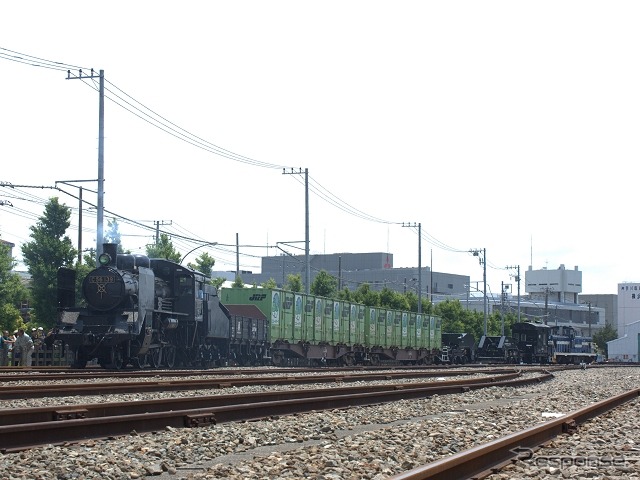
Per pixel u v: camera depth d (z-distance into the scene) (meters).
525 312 149.12
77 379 22.86
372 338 57.50
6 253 54.31
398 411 15.77
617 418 15.23
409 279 138.38
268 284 76.88
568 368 48.66
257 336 43.50
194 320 34.53
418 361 67.25
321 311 50.59
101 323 29.44
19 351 33.88
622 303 160.38
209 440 10.66
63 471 8.30
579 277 168.38
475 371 36.66
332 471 8.72
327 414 14.58
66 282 30.61
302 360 50.28
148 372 25.81
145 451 9.63
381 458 9.77
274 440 11.20
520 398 21.06
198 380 21.25
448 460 7.86
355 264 146.50
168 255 56.38
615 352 114.12
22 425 9.62
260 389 20.27
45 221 46.34
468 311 103.25
